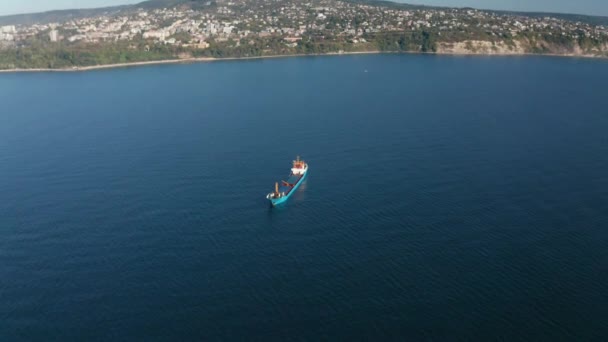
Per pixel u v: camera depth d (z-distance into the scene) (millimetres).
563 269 100750
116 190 141000
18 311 91188
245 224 121062
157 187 143000
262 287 96312
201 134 195125
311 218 123688
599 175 149125
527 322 86250
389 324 85812
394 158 164500
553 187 139875
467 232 114875
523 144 178875
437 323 85938
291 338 82938
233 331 84750
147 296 94250
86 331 85688
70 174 153875
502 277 98062
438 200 131625
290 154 170750
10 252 110125
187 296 94000
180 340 82938
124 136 193875
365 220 121750
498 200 131250
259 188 142125
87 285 98000
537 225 117938
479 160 161500
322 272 100750
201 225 120750
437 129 198125
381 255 106250
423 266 101938
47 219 124500
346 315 88188
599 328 84938
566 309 89375
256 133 195750
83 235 116438
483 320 86625
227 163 162250
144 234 116688
